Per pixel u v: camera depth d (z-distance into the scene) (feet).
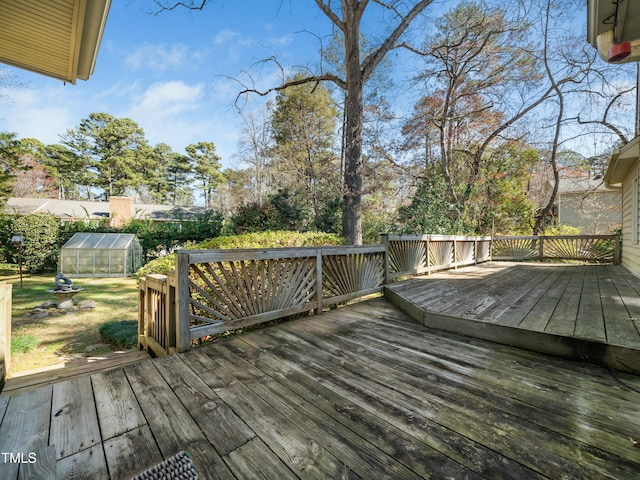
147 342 10.24
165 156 114.83
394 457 4.11
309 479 3.76
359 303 13.79
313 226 38.45
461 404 5.36
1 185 36.29
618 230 31.63
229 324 9.14
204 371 6.82
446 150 39.42
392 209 36.40
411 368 6.88
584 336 7.34
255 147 56.59
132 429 4.75
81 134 91.40
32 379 7.58
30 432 4.65
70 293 21.11
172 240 41.91
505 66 35.29
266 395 5.75
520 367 6.88
